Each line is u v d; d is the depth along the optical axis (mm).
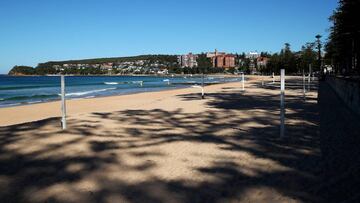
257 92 35344
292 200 5316
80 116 16469
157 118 15555
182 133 11484
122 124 13680
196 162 7668
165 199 5449
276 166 7258
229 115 16156
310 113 16297
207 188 5934
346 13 31578
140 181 6352
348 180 6195
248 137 10562
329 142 9539
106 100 29062
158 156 8258
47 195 5668
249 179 6402
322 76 61500
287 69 124500
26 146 9406
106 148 9164
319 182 6133
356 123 12984
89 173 6887
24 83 77875
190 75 187750
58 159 8016
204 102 23719
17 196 5637
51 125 13391
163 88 55375
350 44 39031
